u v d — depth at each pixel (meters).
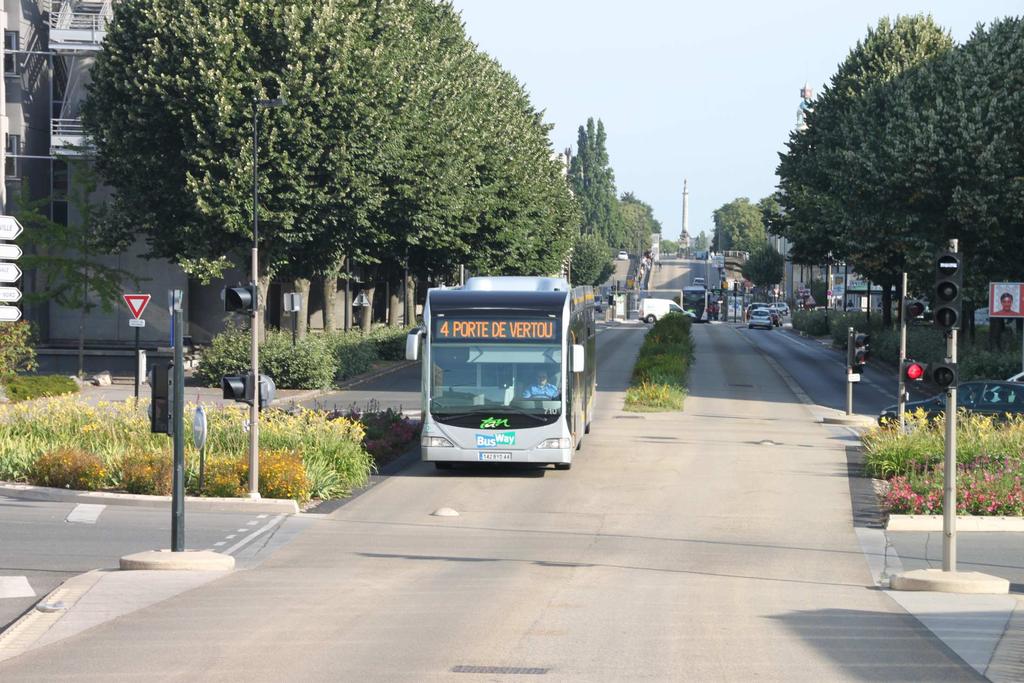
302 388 77.69
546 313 41.62
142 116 74.00
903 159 86.06
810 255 119.75
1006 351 83.56
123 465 38.62
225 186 71.62
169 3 72.69
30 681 16.12
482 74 103.25
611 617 21.17
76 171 84.94
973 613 21.94
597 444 51.81
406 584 24.69
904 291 49.03
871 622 20.95
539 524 34.00
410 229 84.06
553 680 16.19
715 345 133.62
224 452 41.03
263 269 78.06
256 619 20.56
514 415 41.25
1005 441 43.38
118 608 21.50
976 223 85.19
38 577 25.03
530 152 110.81
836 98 112.12
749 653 18.12
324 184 74.44
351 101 72.94
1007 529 33.97
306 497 37.50
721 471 44.41
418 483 41.47
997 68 85.00
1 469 40.19
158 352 98.44
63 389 70.88
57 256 92.56
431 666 17.02
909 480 38.56
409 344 40.81
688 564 28.14
